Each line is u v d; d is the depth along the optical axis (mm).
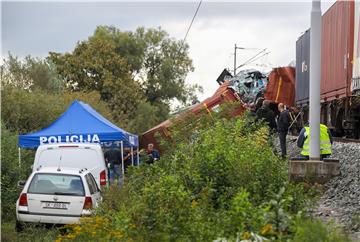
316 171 18719
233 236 9867
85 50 72188
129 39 85438
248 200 11531
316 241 9047
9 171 22391
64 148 21906
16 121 35844
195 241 10250
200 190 13352
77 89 71062
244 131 17812
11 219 20500
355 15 27281
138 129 70125
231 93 31797
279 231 9906
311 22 20000
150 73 87688
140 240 10648
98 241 12383
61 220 17516
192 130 19250
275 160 14172
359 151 22609
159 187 12117
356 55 26781
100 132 26172
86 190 17750
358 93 26719
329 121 32750
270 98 40812
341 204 15625
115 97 70750
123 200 16062
